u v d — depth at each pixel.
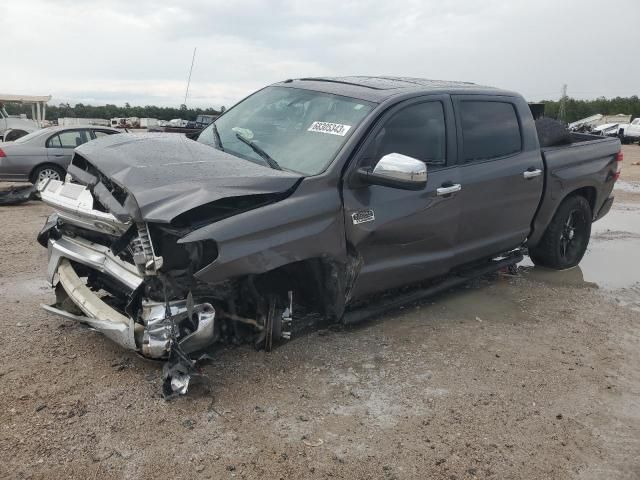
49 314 4.73
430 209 4.61
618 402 3.80
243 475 2.87
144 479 2.80
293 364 4.01
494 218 5.33
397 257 4.51
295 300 4.25
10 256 6.47
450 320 5.05
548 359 4.38
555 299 5.75
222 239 3.34
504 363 4.27
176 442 3.09
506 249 5.72
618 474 3.08
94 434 3.11
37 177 11.55
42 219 8.89
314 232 3.82
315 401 3.58
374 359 4.18
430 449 3.18
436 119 4.83
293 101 4.86
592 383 4.04
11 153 11.30
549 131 6.32
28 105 23.03
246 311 3.98
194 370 3.49
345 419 3.41
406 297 4.86
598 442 3.35
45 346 4.12
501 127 5.46
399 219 4.35
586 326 5.08
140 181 3.44
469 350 4.45
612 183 6.99
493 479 2.97
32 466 2.83
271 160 4.23
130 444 3.05
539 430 3.43
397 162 3.81
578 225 6.78
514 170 5.43
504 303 5.57
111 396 3.48
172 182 3.47
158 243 3.35
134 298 3.38
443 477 2.95
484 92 5.38
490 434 3.35
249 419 3.34
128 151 3.94
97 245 3.96
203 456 2.99
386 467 3.00
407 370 4.05
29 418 3.22
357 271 4.23
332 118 4.45
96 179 3.82
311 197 3.85
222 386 3.66
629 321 5.25
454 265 5.09
